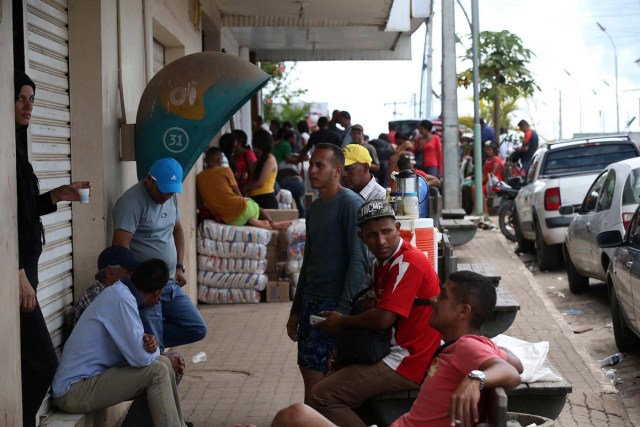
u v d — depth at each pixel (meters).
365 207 5.46
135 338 5.71
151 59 8.62
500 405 3.65
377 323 5.37
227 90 7.32
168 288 7.10
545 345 6.13
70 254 6.77
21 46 5.80
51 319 6.29
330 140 17.22
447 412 4.11
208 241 11.54
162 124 7.30
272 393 7.66
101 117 6.80
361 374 5.43
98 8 6.78
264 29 20.19
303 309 6.23
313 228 6.19
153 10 8.84
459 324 4.33
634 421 7.28
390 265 5.46
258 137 13.19
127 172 7.70
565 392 5.57
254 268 11.53
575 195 14.27
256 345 9.37
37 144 6.07
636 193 11.02
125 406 7.27
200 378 8.17
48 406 5.88
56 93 6.50
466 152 29.48
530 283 12.83
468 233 14.79
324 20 15.52
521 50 32.28
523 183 17.23
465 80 32.53
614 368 8.89
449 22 18.44
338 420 5.46
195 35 11.75
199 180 11.63
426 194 8.48
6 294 4.76
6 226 4.77
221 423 6.90
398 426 4.23
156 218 6.96
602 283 13.49
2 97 4.72
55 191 5.45
